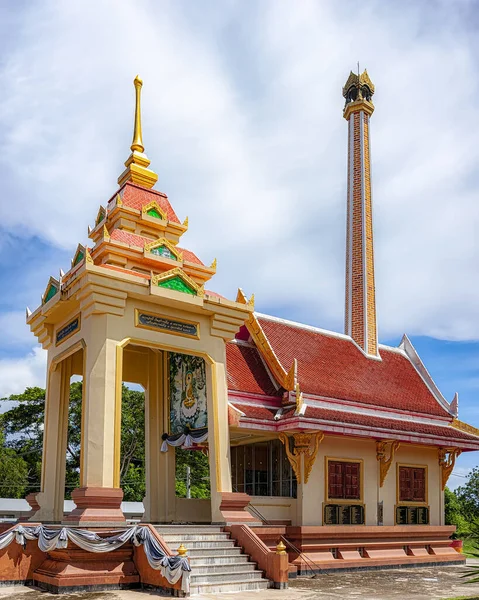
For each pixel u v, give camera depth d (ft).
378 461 80.69
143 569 52.06
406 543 81.30
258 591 53.06
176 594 47.96
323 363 86.17
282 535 67.92
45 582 50.72
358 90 125.49
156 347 63.05
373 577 68.39
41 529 52.80
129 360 79.30
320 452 74.18
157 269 71.31
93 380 57.77
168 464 76.43
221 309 67.36
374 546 77.20
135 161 83.97
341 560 72.18
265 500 70.03
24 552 53.01
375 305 108.58
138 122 86.48
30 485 147.84
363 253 112.16
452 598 51.98
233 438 79.00
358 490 77.56
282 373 75.61
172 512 75.15
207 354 66.54
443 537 87.35
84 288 59.77
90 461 55.83
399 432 78.84
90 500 54.08
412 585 61.82
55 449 69.36
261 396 73.26
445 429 88.89
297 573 67.26
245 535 58.65
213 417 65.36
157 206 78.79
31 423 163.22
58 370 70.79
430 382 99.60
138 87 87.30
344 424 72.18
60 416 70.33
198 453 166.71
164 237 78.95
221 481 63.67
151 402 79.00
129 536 52.65
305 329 91.56
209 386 66.49
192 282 65.36
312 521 71.31
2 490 143.64
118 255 68.18
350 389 83.25
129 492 154.71
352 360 93.30
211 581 52.47
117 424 57.77
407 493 84.02
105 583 50.67
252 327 80.84
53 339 70.28
